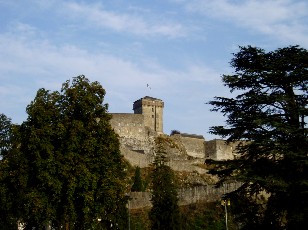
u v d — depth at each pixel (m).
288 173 34.06
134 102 156.75
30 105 44.84
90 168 43.84
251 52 36.56
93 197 43.28
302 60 34.88
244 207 35.91
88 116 45.66
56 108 45.12
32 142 43.41
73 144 43.38
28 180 44.25
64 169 42.44
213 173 36.66
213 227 73.81
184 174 111.56
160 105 154.88
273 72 35.06
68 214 43.00
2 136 62.81
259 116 35.12
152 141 135.00
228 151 139.62
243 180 33.50
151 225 71.94
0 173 44.44
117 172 46.22
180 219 71.19
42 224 44.66
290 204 33.41
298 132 33.34
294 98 35.41
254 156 35.81
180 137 140.62
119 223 65.62
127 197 68.38
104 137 45.62
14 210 46.50
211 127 36.75
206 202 84.12
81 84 46.41
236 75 36.34
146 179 101.88
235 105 36.59
